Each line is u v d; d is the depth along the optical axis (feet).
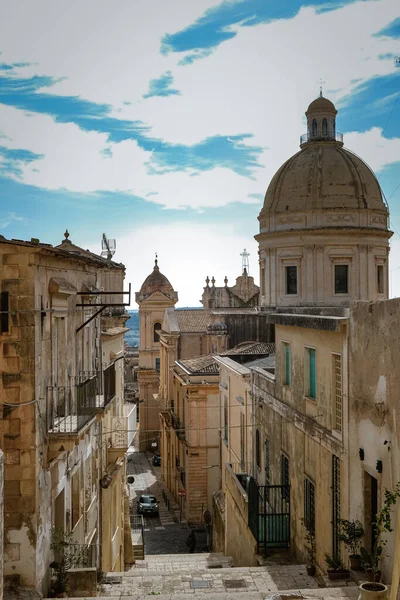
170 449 154.81
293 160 129.18
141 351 216.74
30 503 43.04
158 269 226.58
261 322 158.71
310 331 58.03
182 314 175.83
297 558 59.77
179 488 137.49
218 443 124.26
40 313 44.78
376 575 40.06
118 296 91.71
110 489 75.77
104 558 71.46
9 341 43.16
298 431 61.05
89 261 57.26
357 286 122.01
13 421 43.06
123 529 87.71
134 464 190.49
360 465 45.65
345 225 122.11
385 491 39.70
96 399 59.16
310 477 56.85
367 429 44.50
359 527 45.11
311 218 122.72
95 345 66.33
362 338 45.39
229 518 80.64
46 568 45.55
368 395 44.19
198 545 112.68
